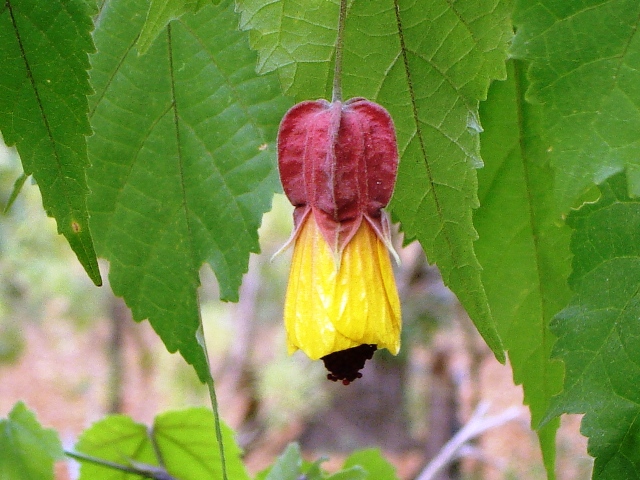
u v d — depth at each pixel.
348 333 0.33
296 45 0.33
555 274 0.37
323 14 0.33
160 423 0.45
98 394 1.86
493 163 0.36
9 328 1.74
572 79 0.30
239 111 0.36
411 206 0.34
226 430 0.45
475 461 1.24
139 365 1.72
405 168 0.33
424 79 0.33
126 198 0.37
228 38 0.36
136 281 0.37
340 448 1.42
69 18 0.32
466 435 0.54
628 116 0.30
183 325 0.37
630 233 0.32
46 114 0.32
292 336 0.33
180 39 0.36
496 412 1.38
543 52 0.30
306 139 0.34
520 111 0.36
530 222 0.37
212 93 0.36
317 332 0.33
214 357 1.63
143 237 0.37
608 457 0.32
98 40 0.36
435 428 1.23
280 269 1.59
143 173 0.37
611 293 0.32
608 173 0.30
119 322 1.69
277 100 0.36
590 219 0.33
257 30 0.33
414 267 0.99
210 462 0.45
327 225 0.33
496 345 0.34
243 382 1.56
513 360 0.37
